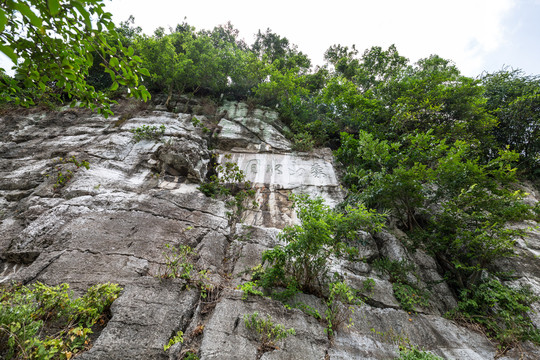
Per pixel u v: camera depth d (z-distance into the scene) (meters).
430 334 4.57
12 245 4.95
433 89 10.21
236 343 3.29
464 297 5.57
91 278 4.20
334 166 10.47
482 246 5.60
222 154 10.25
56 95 4.12
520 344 4.43
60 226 5.37
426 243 6.49
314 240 4.45
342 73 18.25
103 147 8.62
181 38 14.80
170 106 12.98
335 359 3.39
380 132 10.63
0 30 1.77
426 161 7.78
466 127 9.86
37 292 3.27
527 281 5.93
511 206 5.60
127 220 5.88
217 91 15.09
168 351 3.00
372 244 6.83
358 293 5.32
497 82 12.61
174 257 4.79
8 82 3.06
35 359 2.47
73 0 2.08
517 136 10.82
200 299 4.06
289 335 3.60
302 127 12.96
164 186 7.76
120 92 13.03
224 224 6.83
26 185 6.79
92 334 3.17
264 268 5.36
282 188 9.01
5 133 8.92
